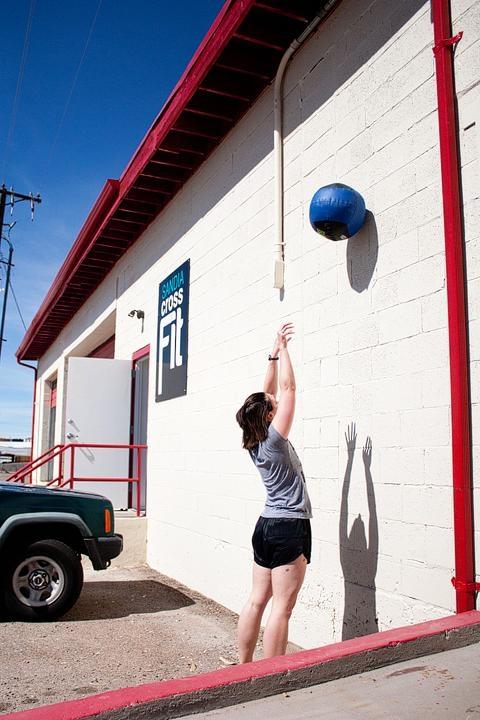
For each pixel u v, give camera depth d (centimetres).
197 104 760
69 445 985
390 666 337
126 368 1148
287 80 659
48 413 2398
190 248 891
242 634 421
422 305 453
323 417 555
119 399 1133
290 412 430
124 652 533
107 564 654
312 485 565
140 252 1148
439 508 423
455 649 356
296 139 633
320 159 591
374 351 498
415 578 439
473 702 292
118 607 695
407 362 463
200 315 836
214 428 767
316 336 574
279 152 654
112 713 276
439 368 434
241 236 736
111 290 1364
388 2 516
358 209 505
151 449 992
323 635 534
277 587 408
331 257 562
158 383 984
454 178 426
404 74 491
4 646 535
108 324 1453
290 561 409
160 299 1005
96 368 1130
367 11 541
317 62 609
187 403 856
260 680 308
